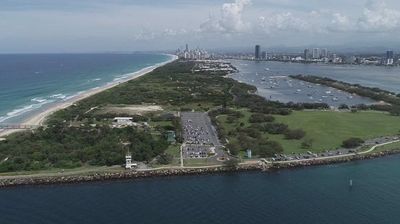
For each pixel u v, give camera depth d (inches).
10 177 7755.9
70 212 6486.2
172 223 6117.1
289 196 7145.7
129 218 6274.6
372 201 6919.3
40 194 7219.5
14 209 6609.3
